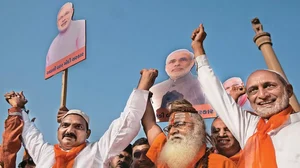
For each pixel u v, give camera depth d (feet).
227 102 14.52
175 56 19.07
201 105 18.11
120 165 18.71
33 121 19.89
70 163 16.93
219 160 14.55
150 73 16.96
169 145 15.11
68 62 22.40
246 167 13.33
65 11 23.13
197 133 15.07
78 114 17.83
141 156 17.88
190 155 14.74
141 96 16.52
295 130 13.11
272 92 13.62
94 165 16.74
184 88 18.57
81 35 21.97
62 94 22.00
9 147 19.07
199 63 15.33
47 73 23.73
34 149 18.57
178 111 15.61
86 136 17.98
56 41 23.49
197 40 15.74
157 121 18.70
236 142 15.90
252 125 14.06
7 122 19.40
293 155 12.73
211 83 14.83
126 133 16.43
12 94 19.99
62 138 17.48
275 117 13.46
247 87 14.15
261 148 13.21
